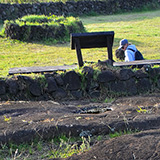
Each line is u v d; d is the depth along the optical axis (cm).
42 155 489
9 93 743
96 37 887
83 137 542
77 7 3142
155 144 486
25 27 1847
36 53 1534
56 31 1911
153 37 1950
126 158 454
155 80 827
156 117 592
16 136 524
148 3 3634
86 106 698
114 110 656
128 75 804
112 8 3353
